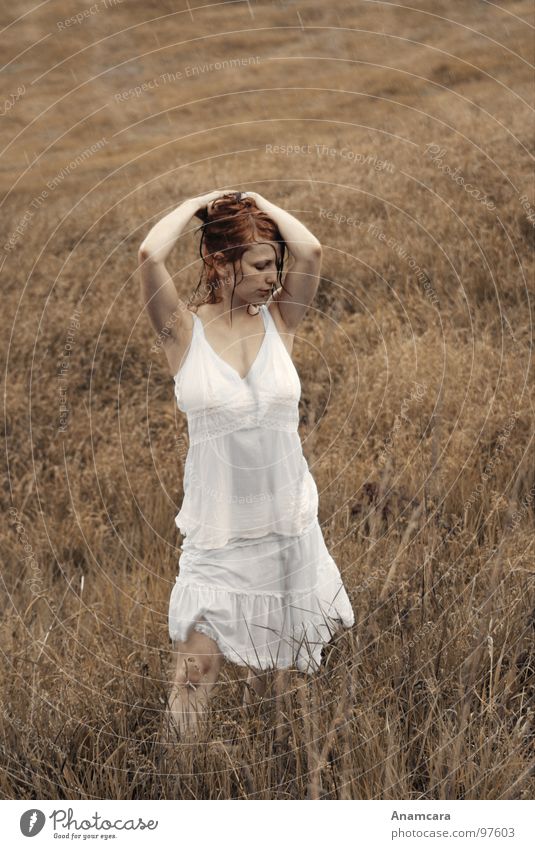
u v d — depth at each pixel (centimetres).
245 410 264
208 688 278
